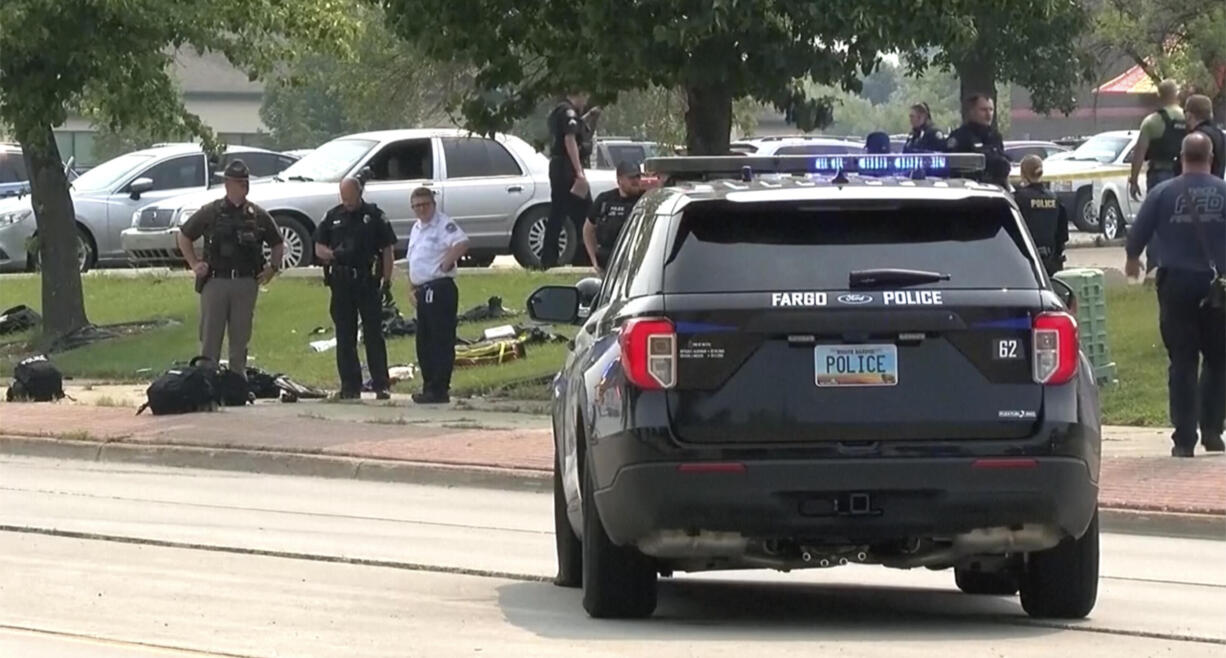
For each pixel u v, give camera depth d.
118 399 61.28
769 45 51.91
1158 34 129.75
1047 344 24.97
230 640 26.08
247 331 58.09
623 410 25.20
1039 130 192.50
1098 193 103.12
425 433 50.88
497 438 49.59
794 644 25.59
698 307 25.02
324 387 62.09
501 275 78.94
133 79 70.56
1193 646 25.83
